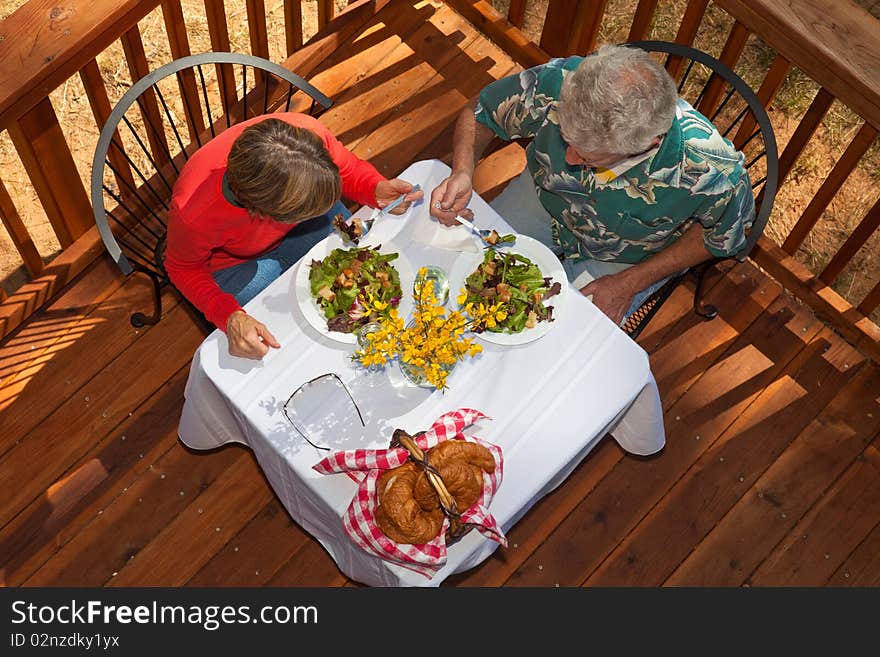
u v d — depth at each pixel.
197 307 1.98
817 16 2.09
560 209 2.20
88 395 2.58
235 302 1.94
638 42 2.30
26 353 2.62
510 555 2.48
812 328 2.77
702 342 2.73
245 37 3.23
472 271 1.88
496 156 2.93
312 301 1.84
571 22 2.78
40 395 2.57
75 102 3.07
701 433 2.63
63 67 2.03
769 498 2.57
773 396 2.68
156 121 2.68
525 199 2.36
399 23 3.07
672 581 2.48
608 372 1.85
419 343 1.68
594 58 1.72
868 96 2.04
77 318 2.67
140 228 2.79
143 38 3.17
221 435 2.11
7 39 1.98
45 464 2.50
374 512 1.65
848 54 2.06
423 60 3.04
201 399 1.93
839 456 2.63
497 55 3.07
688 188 1.94
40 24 2.00
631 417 2.13
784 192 3.10
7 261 2.84
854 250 2.58
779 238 3.03
